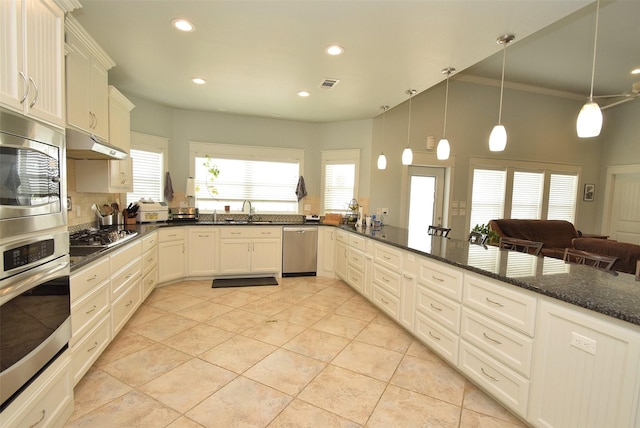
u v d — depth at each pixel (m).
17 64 1.34
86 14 2.18
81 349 1.94
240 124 5.01
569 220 6.36
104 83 2.87
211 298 3.75
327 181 5.27
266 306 3.54
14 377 1.28
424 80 3.25
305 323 3.12
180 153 4.80
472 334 2.07
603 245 4.01
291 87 3.57
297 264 4.78
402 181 5.08
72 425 1.69
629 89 5.57
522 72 4.99
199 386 2.06
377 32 2.31
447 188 5.41
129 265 2.82
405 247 2.81
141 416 1.77
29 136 1.39
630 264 3.73
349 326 3.07
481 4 1.92
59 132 1.63
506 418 1.84
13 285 1.28
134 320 3.08
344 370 2.30
